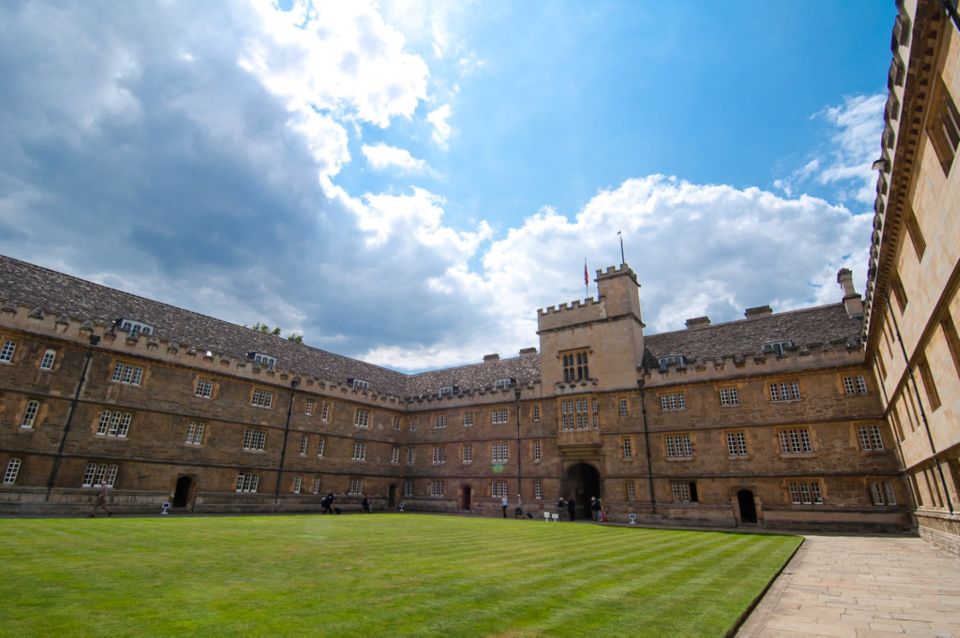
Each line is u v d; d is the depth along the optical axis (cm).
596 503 3569
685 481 3319
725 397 3309
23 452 2508
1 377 2486
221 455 3297
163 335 3316
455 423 4450
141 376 3003
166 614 682
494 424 4238
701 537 2159
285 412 3722
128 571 973
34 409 2583
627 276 3934
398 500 4519
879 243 1720
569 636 643
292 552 1309
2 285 2736
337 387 4116
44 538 1405
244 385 3503
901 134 1195
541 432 3984
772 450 3073
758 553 1576
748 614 813
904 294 1766
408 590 877
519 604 805
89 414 2759
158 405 3039
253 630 622
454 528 2302
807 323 3456
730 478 3161
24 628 600
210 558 1166
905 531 2603
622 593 914
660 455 3438
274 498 3525
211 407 3291
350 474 4097
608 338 3875
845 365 2939
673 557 1446
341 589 869
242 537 1620
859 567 1369
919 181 1272
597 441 3666
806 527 2867
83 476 2700
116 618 657
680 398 3472
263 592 829
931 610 859
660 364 3762
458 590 891
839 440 2895
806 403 3034
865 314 2350
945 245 1166
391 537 1797
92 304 3125
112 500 2767
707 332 3894
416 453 4584
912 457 2208
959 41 870
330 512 3553
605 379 3794
